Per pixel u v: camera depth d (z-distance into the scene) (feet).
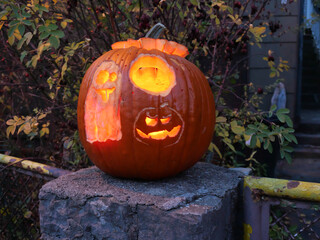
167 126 2.46
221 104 4.73
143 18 3.38
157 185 2.61
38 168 3.23
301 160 7.48
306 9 6.33
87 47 3.68
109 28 4.32
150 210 2.25
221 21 3.97
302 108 11.50
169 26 4.10
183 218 2.13
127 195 2.39
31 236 3.77
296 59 7.18
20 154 5.74
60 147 5.06
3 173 3.79
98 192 2.47
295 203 2.39
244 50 3.96
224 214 2.46
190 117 2.54
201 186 2.60
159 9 3.56
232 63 7.23
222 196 2.42
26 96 5.58
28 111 5.65
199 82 2.71
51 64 4.31
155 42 2.81
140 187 2.57
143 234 2.29
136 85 2.48
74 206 2.52
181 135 2.52
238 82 7.20
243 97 6.78
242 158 5.57
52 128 5.29
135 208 2.30
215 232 2.31
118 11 4.23
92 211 2.46
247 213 2.60
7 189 3.82
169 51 2.84
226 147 4.89
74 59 4.46
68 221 2.57
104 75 2.67
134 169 2.58
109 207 2.39
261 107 7.26
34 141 5.81
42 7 3.12
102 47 4.60
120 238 2.37
